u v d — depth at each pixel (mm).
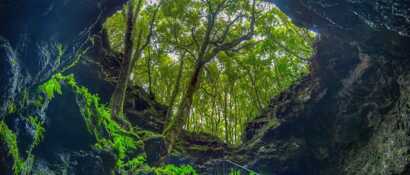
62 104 9664
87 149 10180
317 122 18359
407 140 12789
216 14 16984
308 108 18500
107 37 18000
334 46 17484
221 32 20391
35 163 8461
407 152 12688
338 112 17406
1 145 6363
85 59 16688
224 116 25688
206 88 26094
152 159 15859
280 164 18781
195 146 19906
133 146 11203
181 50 23031
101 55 17531
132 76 24375
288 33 20359
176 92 16969
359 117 16297
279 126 19391
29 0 6164
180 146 19578
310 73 19344
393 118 13969
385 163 13711
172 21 19594
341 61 17438
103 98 17312
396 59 12773
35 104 7566
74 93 9828
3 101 6125
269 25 19969
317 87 18375
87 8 7875
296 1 13031
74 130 9859
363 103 16156
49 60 7492
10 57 5902
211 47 17500
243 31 20562
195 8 19266
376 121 15344
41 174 8414
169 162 19219
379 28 11594
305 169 18547
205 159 19750
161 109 19922
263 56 22688
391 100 14656
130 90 19219
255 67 23469
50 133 9383
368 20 11398
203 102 26297
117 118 13117
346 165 16562
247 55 23047
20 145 7305
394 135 13641
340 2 11383
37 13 6500
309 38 19391
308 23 13711
